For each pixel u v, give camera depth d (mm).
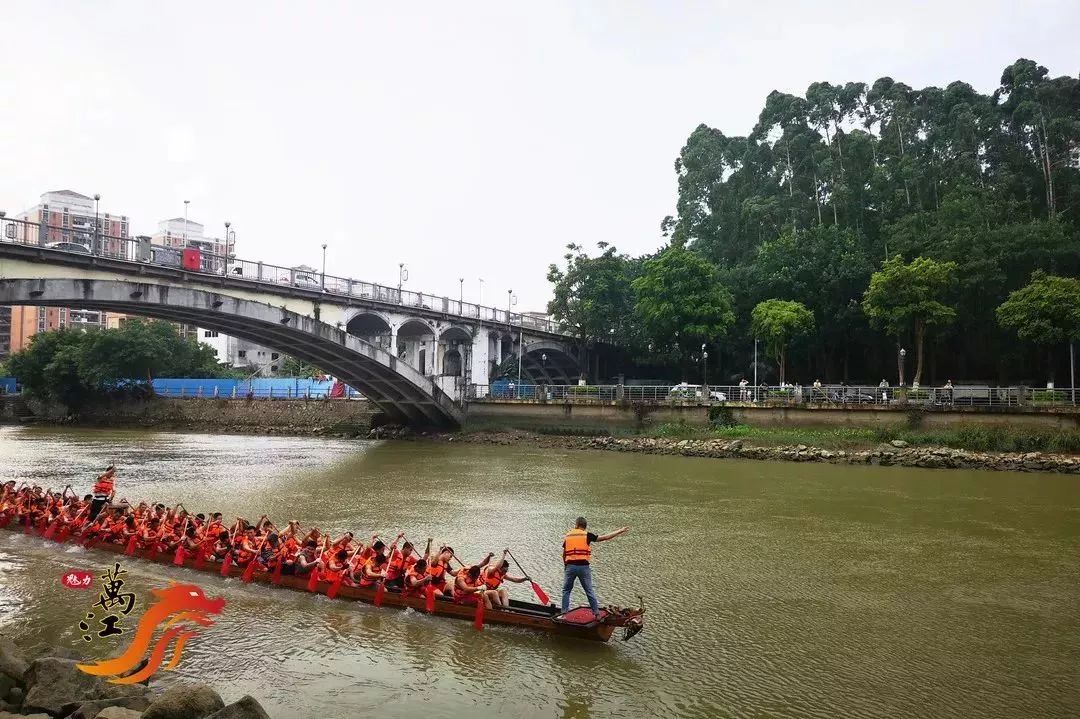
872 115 78125
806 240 64938
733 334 64562
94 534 19047
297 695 10195
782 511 24656
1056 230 53875
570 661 11492
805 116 78812
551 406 54156
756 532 21281
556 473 35125
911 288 49719
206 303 38312
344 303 49938
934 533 21172
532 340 71438
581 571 12430
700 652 11914
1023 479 32656
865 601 14727
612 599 14914
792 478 32969
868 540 20234
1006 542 20031
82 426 74938
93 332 79125
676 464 38844
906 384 63406
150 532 17906
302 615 13594
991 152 69062
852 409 43844
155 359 78312
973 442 39406
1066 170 64688
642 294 65312
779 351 57500
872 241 67938
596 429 51562
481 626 12922
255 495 28359
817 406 44875
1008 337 55312
